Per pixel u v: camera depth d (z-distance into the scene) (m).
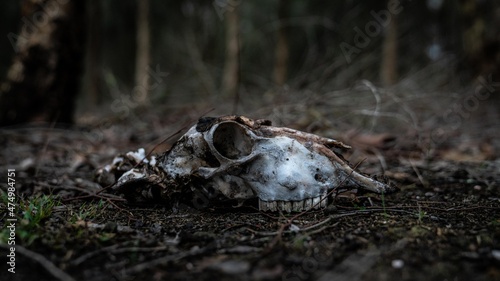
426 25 3.59
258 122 1.02
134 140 1.63
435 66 2.14
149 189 1.03
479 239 0.91
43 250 0.90
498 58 2.28
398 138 1.43
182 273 0.87
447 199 1.08
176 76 2.92
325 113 1.43
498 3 2.47
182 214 1.02
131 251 0.91
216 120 1.00
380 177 1.04
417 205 1.03
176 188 1.02
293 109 1.42
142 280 0.86
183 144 1.02
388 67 2.84
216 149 1.01
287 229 0.95
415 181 1.19
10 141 1.65
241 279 0.86
